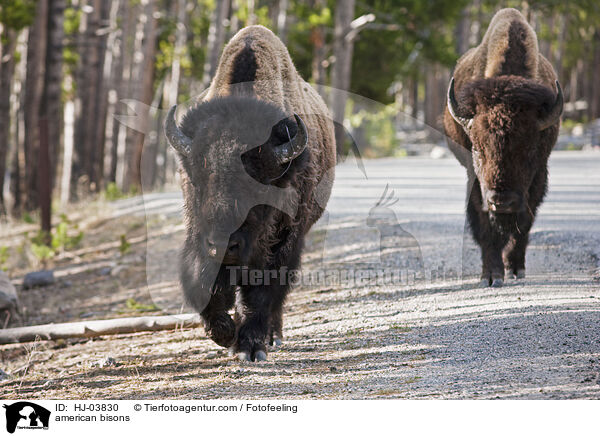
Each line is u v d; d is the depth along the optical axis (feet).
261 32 57.11
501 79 67.62
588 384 39.19
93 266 119.75
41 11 186.29
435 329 56.90
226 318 52.54
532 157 65.67
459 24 301.02
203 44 341.62
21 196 210.18
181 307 72.59
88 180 233.35
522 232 71.36
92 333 67.46
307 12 207.72
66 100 338.54
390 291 73.10
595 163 213.05
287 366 51.83
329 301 72.84
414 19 224.12
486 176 65.26
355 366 49.98
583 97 543.80
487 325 55.52
